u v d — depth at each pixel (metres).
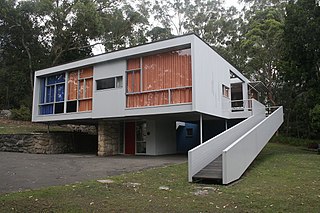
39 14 27.05
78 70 16.19
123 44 33.88
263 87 25.66
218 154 9.97
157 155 15.84
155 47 12.84
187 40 12.05
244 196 6.18
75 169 10.02
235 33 37.03
